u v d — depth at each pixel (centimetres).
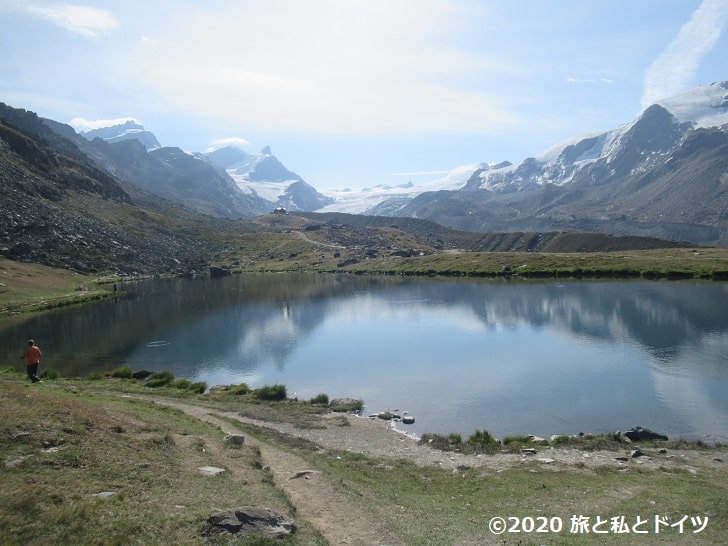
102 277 18262
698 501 2411
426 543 1878
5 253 16475
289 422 4275
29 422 2311
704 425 4125
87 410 2769
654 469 3016
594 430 4150
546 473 2969
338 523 1995
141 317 11094
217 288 16875
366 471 3031
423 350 7456
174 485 2038
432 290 14312
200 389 5419
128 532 1535
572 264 16238
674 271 13425
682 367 5831
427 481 2906
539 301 11162
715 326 7775
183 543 1511
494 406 4850
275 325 9950
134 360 7319
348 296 13838
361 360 7019
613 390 5159
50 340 8781
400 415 4628
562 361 6400
